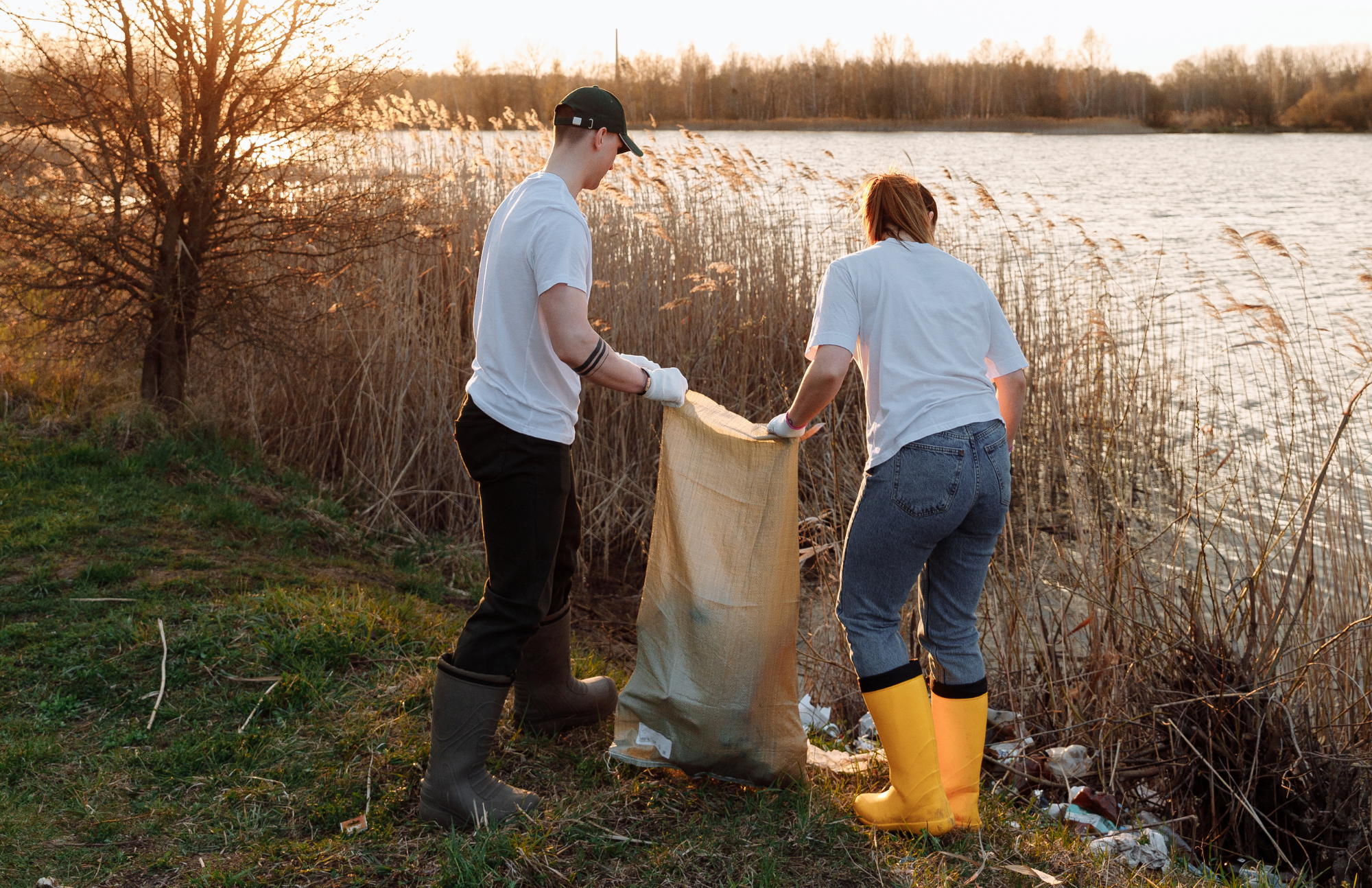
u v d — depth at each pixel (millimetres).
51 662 3086
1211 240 16453
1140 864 2674
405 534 5355
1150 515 4906
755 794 2607
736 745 2555
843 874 2301
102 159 5363
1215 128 81312
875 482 2420
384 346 5836
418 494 5695
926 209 2633
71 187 5266
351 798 2477
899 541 2387
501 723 2883
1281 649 3365
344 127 5801
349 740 2727
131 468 4945
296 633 3273
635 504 5934
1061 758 3457
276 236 5648
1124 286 10602
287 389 6020
